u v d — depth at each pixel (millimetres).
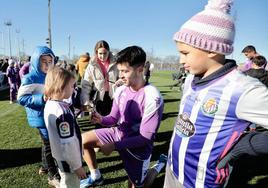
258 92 1333
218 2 1440
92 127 6156
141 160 2646
